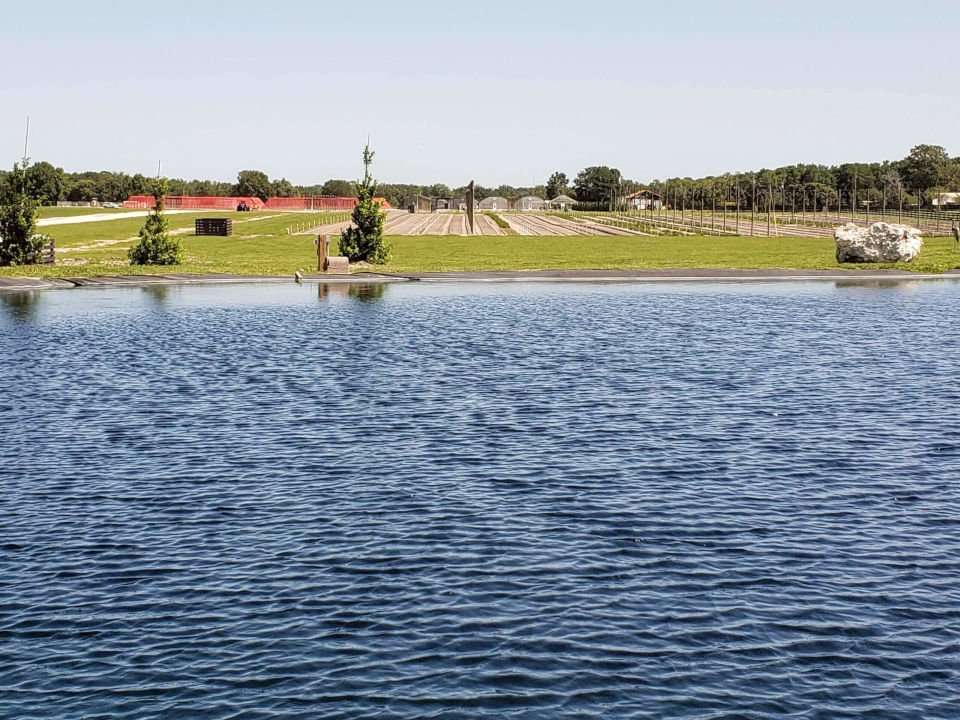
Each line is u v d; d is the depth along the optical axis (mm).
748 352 41656
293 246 119250
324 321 51625
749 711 13688
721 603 16844
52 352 41875
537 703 13875
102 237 130625
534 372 37250
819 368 37906
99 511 21484
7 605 16891
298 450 26328
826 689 14227
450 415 30219
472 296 63719
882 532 20125
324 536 19906
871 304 58688
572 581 17719
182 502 22047
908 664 14875
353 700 13953
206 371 37656
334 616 16406
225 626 16094
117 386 34781
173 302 60188
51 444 27016
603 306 58094
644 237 147875
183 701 13977
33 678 14609
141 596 17188
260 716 13594
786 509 21484
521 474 24047
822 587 17484
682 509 21500
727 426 28734
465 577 17891
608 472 24203
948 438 27359
